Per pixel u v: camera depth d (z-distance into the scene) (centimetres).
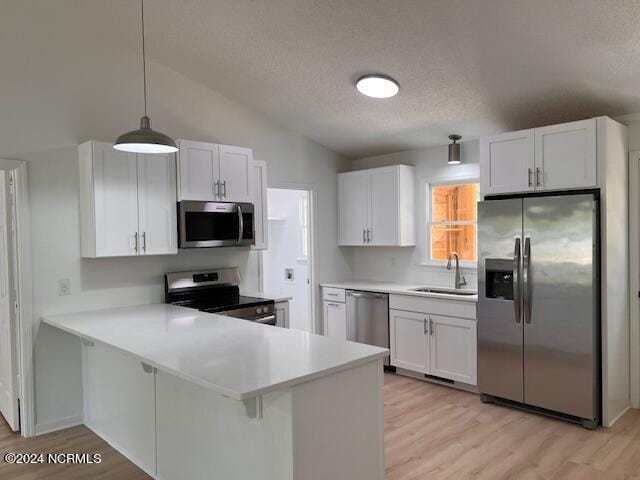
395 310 455
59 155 343
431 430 334
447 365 417
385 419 355
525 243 355
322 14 295
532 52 299
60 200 344
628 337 371
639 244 364
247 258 453
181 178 370
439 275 486
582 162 339
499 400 385
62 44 344
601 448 304
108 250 337
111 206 338
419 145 489
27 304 332
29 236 331
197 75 406
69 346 354
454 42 301
